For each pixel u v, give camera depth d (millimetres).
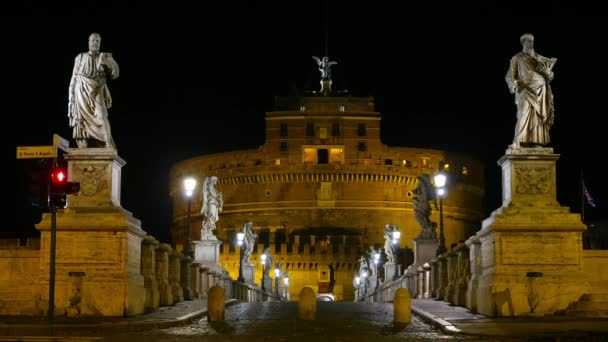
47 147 22859
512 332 20859
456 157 165750
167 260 32344
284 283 127688
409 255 127312
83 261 25953
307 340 20406
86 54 27625
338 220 158125
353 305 38594
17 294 26828
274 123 162625
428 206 49469
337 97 165625
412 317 28062
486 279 26828
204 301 35000
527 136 27578
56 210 24266
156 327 23094
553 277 26188
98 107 27359
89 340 19484
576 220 26578
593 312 25594
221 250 140500
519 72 27844
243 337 20984
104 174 26938
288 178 159875
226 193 164750
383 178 159625
